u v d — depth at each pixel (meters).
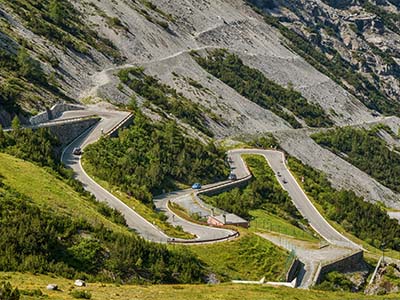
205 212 94.69
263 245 78.75
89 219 68.38
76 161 96.75
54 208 67.44
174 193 103.88
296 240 91.56
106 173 93.31
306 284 75.44
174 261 63.84
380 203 159.25
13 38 133.12
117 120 116.00
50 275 52.62
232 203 107.12
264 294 55.66
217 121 161.50
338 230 114.25
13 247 53.78
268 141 160.50
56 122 105.19
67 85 131.88
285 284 67.62
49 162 85.81
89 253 57.97
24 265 52.34
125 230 72.81
